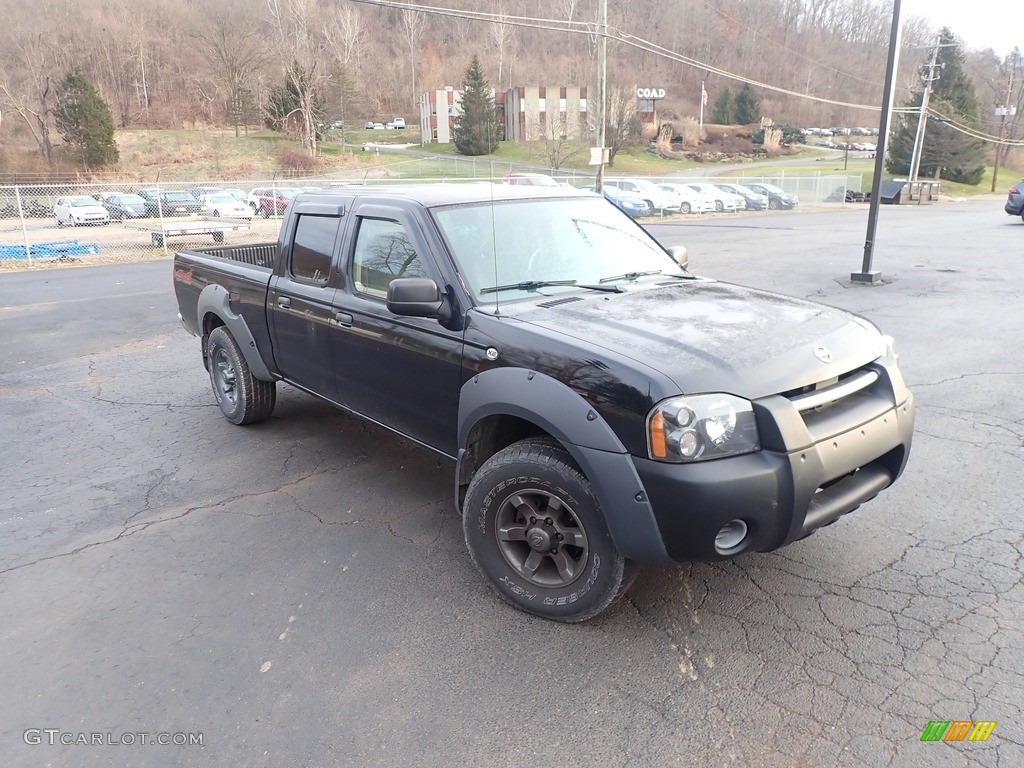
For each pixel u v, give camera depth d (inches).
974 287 450.0
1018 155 3326.8
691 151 3282.5
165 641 125.3
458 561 148.8
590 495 116.7
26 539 162.6
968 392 246.5
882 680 110.1
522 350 125.9
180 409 255.0
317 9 4052.7
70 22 3481.8
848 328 134.1
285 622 129.6
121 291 552.7
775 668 113.7
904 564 141.7
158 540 160.6
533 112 2817.4
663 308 137.3
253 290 207.6
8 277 661.3
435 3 4448.8
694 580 138.6
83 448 218.4
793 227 977.5
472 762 97.6
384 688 112.2
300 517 169.9
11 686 115.0
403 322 151.3
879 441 122.3
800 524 111.8
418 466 198.8
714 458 107.4
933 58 2108.8
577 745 99.8
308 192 195.6
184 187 1626.5
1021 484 175.3
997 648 116.4
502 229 156.1
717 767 95.3
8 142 2812.5
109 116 2583.7
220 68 3494.1
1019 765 93.8
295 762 98.5
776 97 4626.0
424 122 3339.1
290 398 264.5
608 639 122.3
